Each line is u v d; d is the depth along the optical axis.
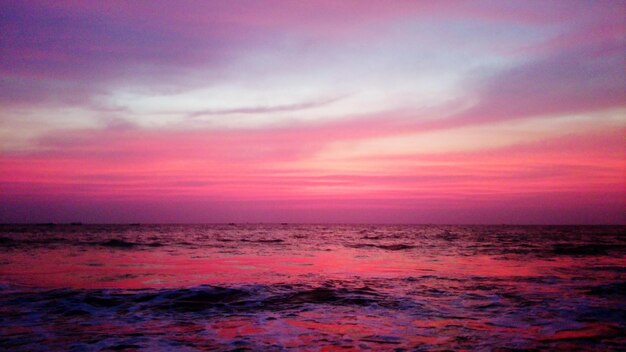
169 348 6.87
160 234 62.75
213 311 9.81
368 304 10.52
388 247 33.53
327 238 52.44
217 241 42.44
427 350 6.70
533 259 22.59
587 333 7.71
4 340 7.32
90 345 7.03
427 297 11.35
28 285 13.05
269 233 72.94
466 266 19.03
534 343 7.08
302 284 13.38
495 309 9.84
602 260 21.98
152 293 11.70
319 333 7.84
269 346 7.00
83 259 21.67
